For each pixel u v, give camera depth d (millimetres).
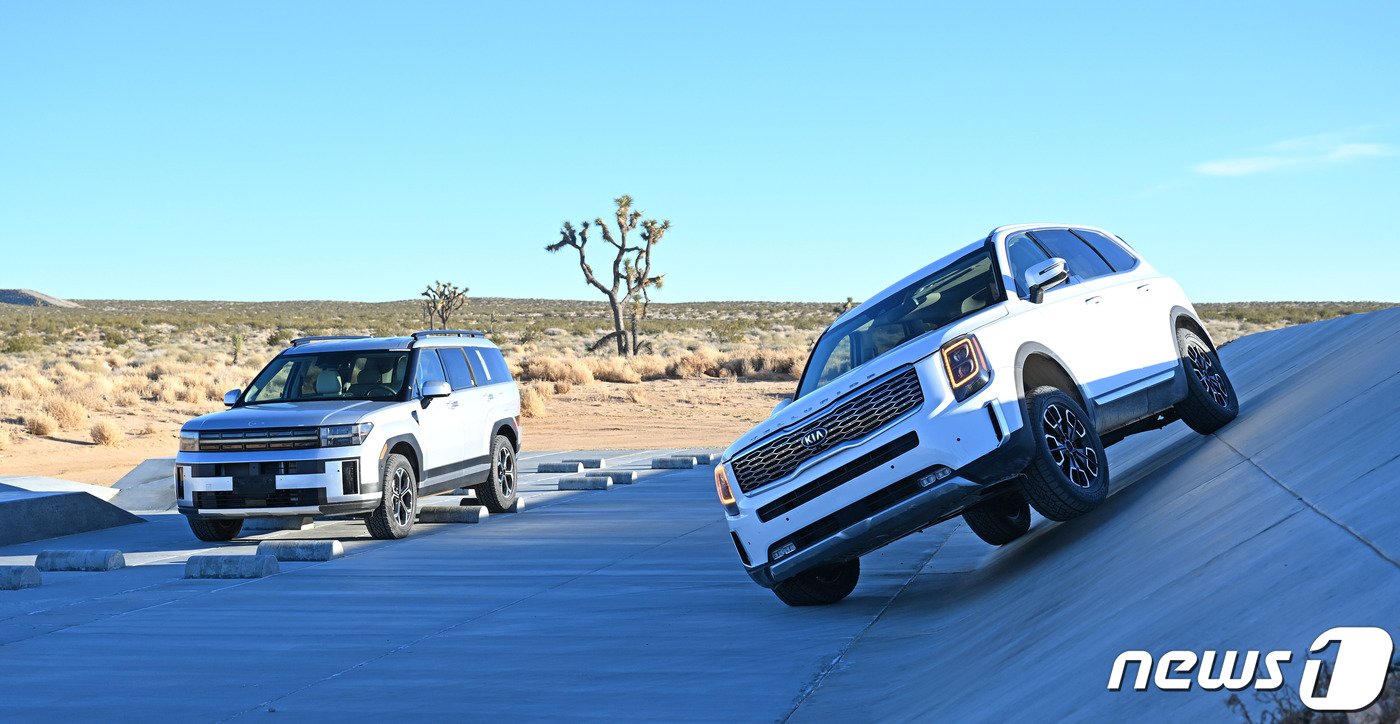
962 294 8492
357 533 13312
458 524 13945
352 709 5914
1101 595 5668
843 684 5984
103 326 110000
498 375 15461
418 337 13961
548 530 13031
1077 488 7559
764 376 51344
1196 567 5199
